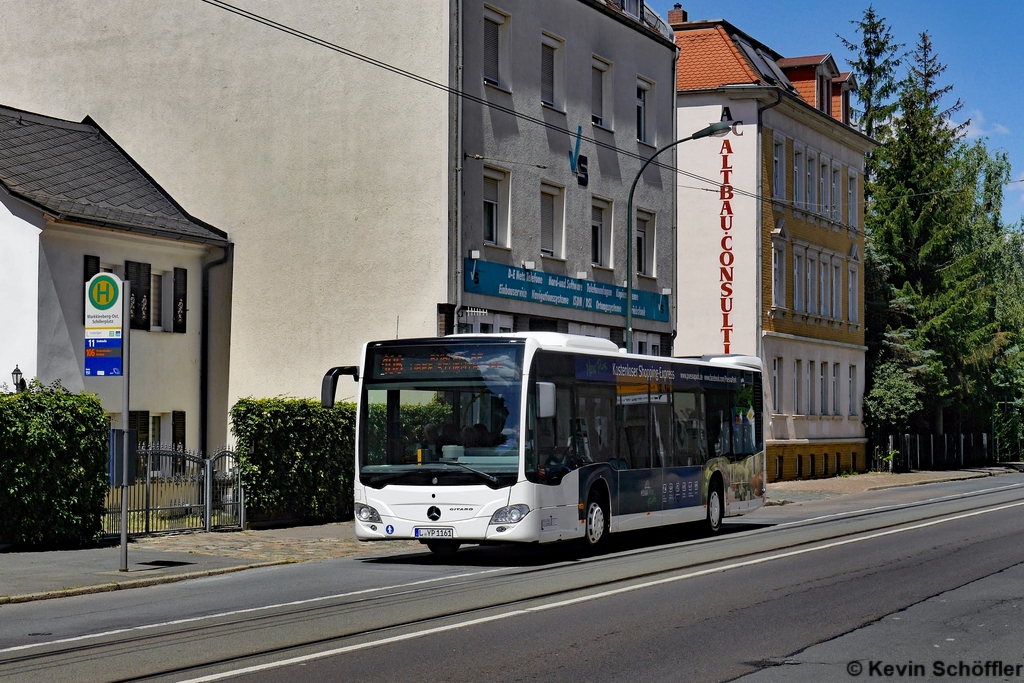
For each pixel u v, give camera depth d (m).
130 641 10.77
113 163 31.94
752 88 44.75
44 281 25.45
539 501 17.61
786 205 47.75
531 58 32.19
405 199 29.36
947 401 58.94
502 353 17.81
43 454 18.80
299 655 9.90
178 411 29.27
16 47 34.38
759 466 26.48
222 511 22.48
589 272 34.50
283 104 30.92
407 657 9.79
